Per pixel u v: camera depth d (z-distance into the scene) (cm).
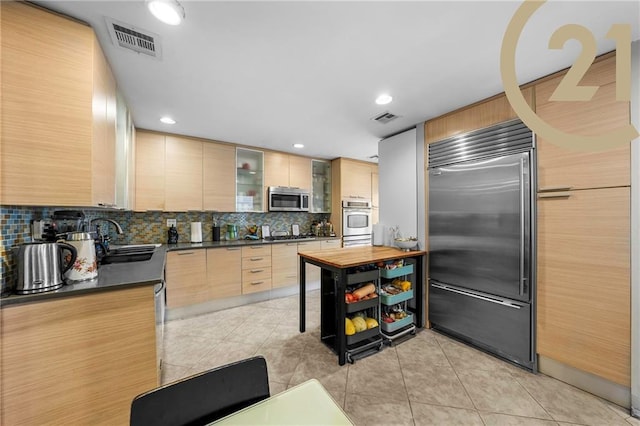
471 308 226
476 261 222
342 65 169
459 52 156
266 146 373
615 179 153
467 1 117
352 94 211
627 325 150
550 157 180
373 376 186
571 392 167
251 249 345
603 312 158
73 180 125
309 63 167
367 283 241
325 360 207
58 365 119
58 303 119
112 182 171
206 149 335
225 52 155
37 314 114
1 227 121
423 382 179
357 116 258
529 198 189
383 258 229
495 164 209
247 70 175
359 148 384
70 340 121
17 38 114
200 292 307
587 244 164
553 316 179
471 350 222
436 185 257
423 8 122
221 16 126
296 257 384
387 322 235
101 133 145
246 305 340
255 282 347
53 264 125
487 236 214
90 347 126
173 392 69
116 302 133
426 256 267
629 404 150
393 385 176
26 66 116
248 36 141
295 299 366
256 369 82
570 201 171
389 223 310
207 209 334
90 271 142
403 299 243
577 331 168
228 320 290
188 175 321
